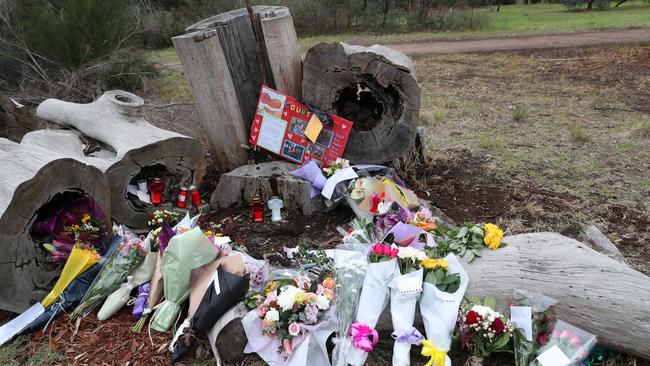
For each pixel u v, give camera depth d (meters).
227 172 4.77
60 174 3.22
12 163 3.41
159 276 3.12
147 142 4.35
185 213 4.34
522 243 3.05
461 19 20.58
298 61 4.73
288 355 2.61
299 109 4.40
